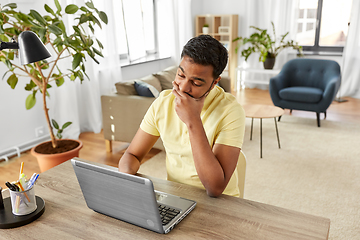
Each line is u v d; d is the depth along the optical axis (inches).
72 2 138.8
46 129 142.1
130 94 130.8
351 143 140.3
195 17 254.7
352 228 82.6
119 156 130.6
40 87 98.5
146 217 37.4
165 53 214.8
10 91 124.9
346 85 222.2
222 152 46.2
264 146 138.3
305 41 240.1
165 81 157.3
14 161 124.4
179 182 53.5
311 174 113.0
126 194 37.2
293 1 227.9
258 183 107.0
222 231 37.8
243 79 258.1
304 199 97.0
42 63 96.6
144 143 54.9
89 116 157.4
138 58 191.2
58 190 48.8
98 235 37.9
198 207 42.9
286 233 37.1
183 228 38.6
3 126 124.6
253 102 214.2
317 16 231.3
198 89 43.0
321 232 37.1
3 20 87.2
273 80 169.0
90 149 138.1
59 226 40.1
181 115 44.4
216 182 43.8
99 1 150.9
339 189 102.6
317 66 174.6
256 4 241.3
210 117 48.9
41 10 128.3
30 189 41.8
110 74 161.5
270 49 237.0
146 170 116.7
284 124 167.3
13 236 38.4
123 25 177.0
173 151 51.9
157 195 45.7
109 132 132.0
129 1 179.8
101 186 39.1
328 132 154.6
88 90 153.4
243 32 253.8
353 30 211.5
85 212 42.9
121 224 40.0
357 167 117.6
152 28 206.4
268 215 40.8
